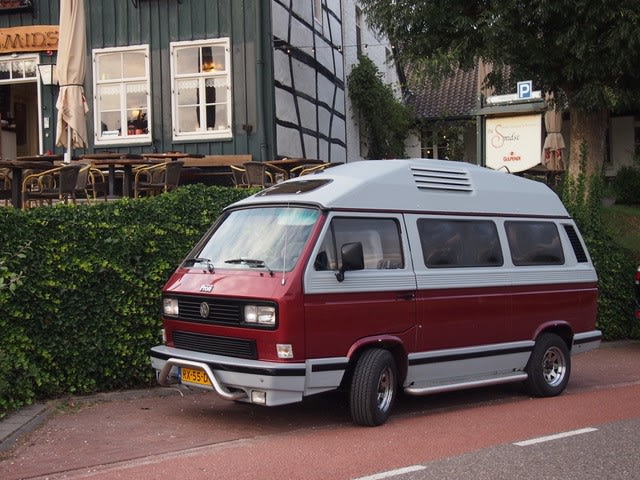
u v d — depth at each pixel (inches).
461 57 550.0
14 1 637.3
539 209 351.9
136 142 621.9
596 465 224.4
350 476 212.1
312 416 293.0
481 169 337.1
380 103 866.1
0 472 218.7
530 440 253.4
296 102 655.8
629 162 974.4
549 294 341.7
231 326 261.1
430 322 291.6
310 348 254.8
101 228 311.9
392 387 278.2
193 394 325.1
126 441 250.8
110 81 627.8
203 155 564.1
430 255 296.8
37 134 718.5
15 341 288.4
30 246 292.7
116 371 315.3
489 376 318.3
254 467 221.6
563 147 723.4
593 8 479.5
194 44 612.1
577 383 376.2
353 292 267.1
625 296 494.0
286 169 572.4
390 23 556.1
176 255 329.7
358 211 278.5
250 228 287.1
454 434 262.7
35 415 272.2
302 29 678.5
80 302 304.2
